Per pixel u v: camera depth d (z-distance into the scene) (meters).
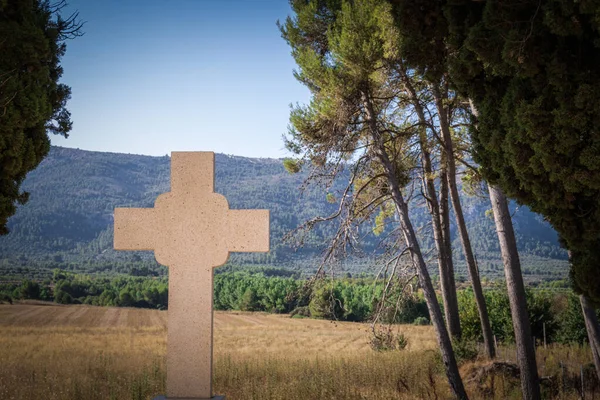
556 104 6.37
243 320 71.75
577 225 6.71
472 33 6.94
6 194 9.23
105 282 146.38
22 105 9.20
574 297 23.98
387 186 15.80
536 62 6.35
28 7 9.75
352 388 14.59
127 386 15.16
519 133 6.62
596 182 6.04
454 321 18.22
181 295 5.99
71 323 62.69
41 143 9.73
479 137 7.69
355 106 13.83
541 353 18.89
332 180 13.73
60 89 11.26
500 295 25.61
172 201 6.05
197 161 6.05
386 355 20.22
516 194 7.29
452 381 12.54
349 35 12.71
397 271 13.66
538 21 6.41
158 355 27.61
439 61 8.67
